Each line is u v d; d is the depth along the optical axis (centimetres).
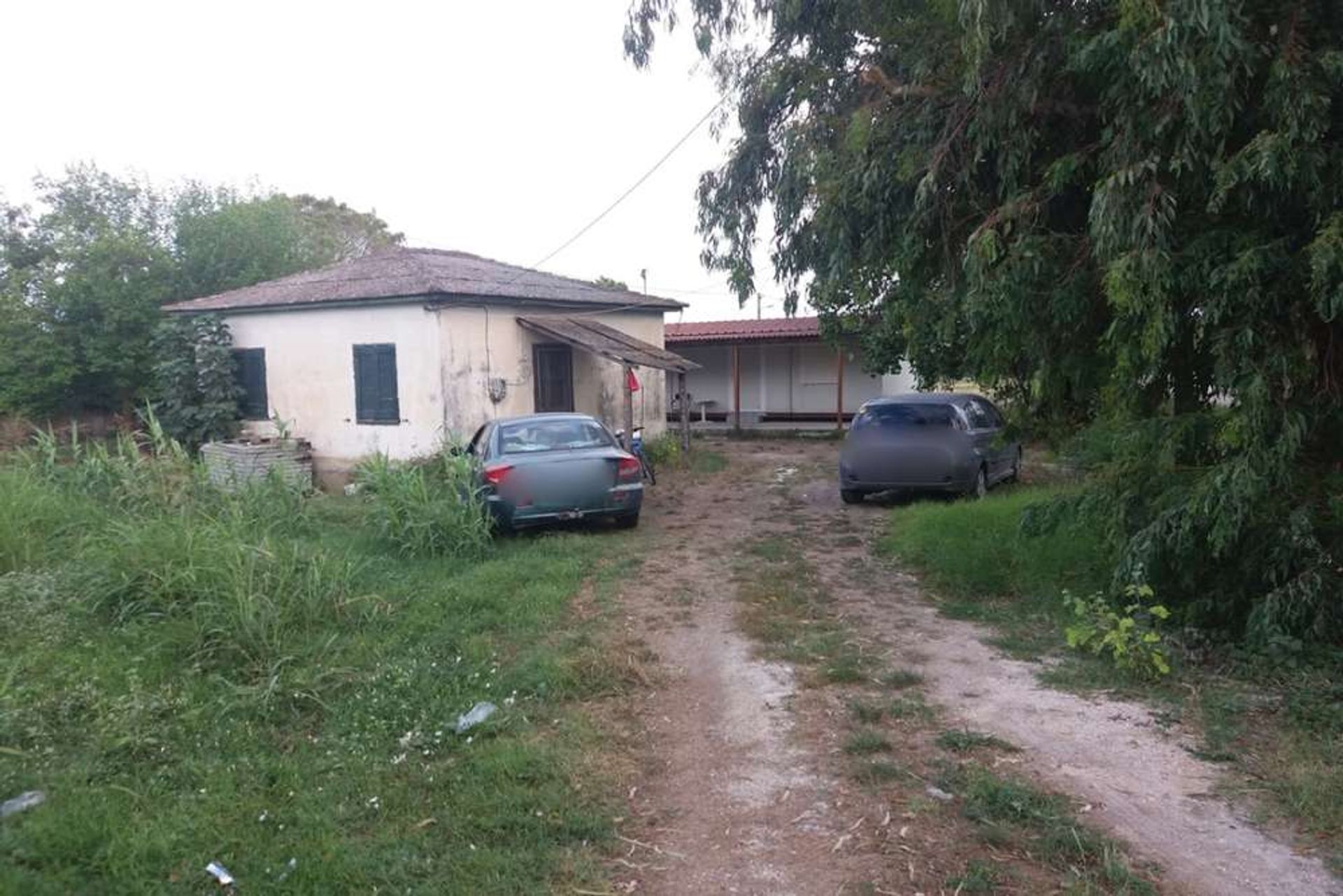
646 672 591
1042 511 703
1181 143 519
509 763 446
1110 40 511
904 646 641
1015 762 450
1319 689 517
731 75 805
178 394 1644
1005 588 776
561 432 1076
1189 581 631
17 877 327
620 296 1853
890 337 1187
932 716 512
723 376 2706
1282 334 547
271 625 599
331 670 557
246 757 452
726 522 1150
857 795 420
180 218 2431
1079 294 610
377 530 921
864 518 1174
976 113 610
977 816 394
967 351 715
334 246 3033
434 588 757
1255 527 598
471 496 922
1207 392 645
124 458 995
